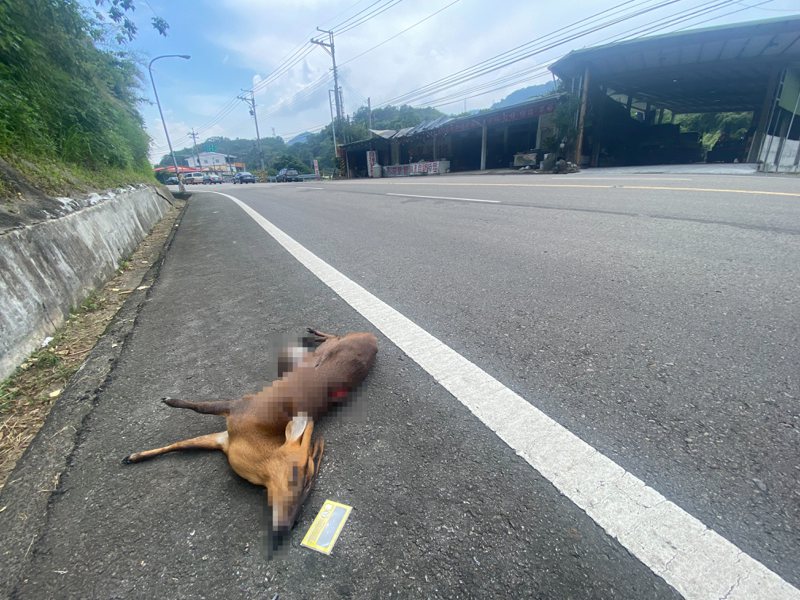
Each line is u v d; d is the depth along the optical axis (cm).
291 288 368
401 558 119
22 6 525
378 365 221
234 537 129
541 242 464
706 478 138
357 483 146
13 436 184
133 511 140
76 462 164
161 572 119
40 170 443
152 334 284
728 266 340
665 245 413
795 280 300
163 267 485
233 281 404
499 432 166
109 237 493
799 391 178
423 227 612
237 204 1304
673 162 2542
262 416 150
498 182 1277
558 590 108
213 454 166
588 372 204
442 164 2828
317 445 159
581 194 808
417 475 148
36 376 234
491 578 112
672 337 232
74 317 323
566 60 1906
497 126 2891
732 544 116
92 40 769
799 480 135
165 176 5138
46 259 316
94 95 752
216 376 223
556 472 145
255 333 276
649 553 115
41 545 129
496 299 307
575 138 2055
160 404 200
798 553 112
